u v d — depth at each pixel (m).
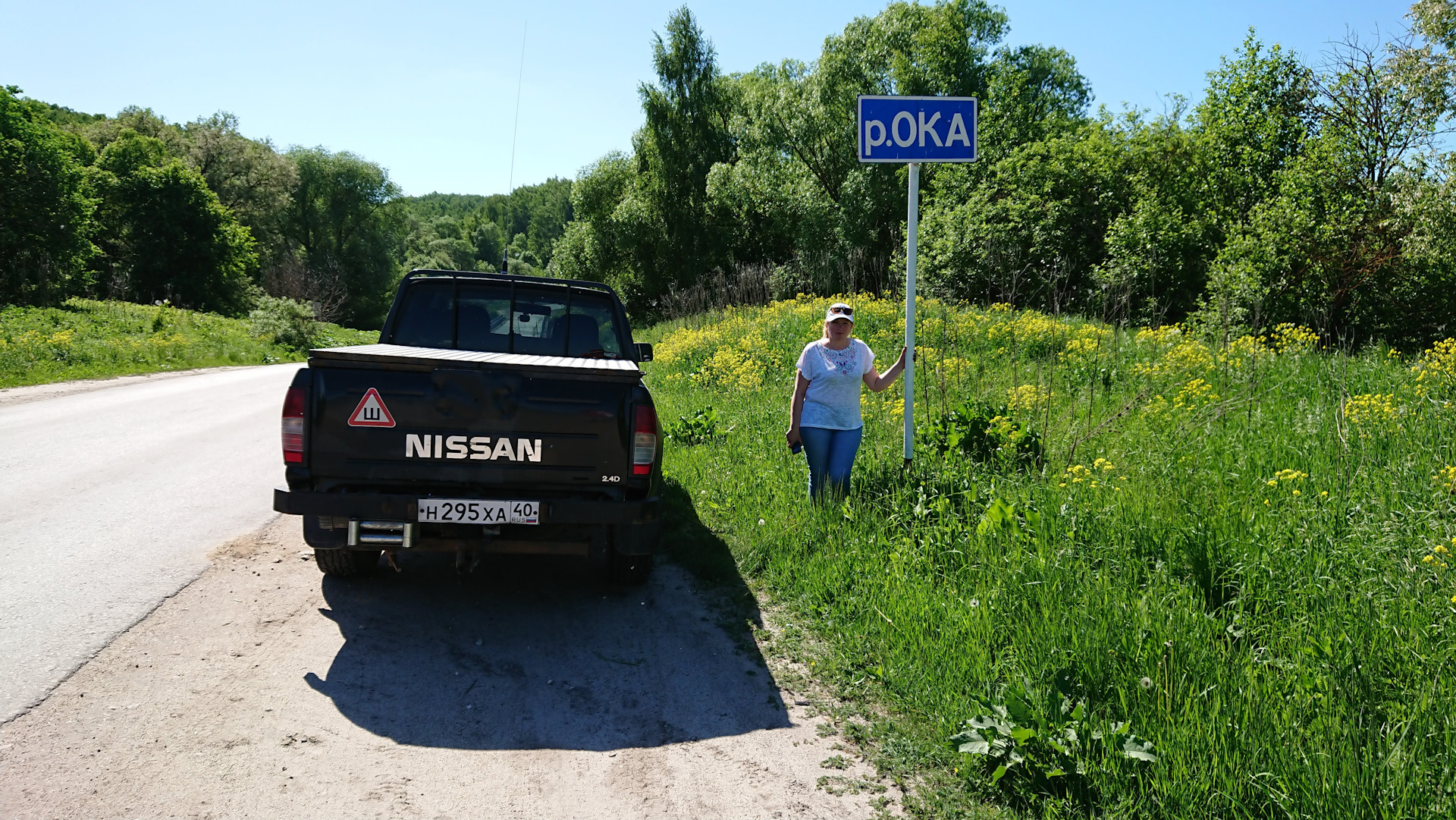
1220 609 3.41
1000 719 2.67
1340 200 12.97
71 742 2.67
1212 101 19.08
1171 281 17.56
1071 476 4.93
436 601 4.21
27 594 4.03
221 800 2.39
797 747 2.84
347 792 2.47
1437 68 14.36
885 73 34.12
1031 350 10.97
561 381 3.79
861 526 4.69
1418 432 5.08
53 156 41.69
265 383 16.58
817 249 33.06
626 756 2.76
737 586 4.43
